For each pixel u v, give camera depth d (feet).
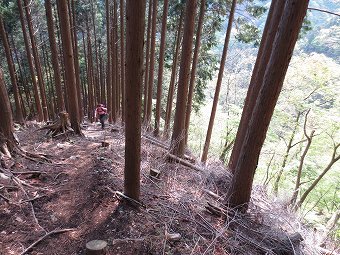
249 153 13.69
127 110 11.03
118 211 12.11
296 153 30.58
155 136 32.48
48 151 18.67
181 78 20.29
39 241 9.73
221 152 35.76
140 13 9.50
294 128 29.94
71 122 23.63
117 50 43.93
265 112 12.83
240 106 39.29
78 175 15.03
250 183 14.24
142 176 16.48
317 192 27.86
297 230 14.21
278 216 14.90
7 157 14.66
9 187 12.32
